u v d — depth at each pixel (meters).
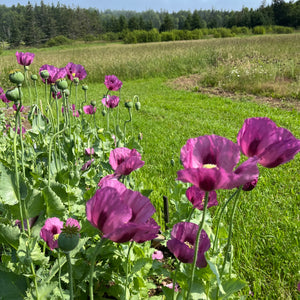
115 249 1.58
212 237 1.65
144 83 15.60
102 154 2.90
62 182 1.89
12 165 2.03
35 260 1.18
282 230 2.87
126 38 64.25
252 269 2.35
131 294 1.64
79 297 1.60
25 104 8.54
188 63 19.12
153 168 4.45
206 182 0.85
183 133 6.40
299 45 23.84
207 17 163.50
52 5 103.00
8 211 1.45
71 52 34.56
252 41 28.97
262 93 10.98
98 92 12.35
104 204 0.83
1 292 1.18
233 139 5.93
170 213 3.08
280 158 1.00
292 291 2.17
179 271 1.32
